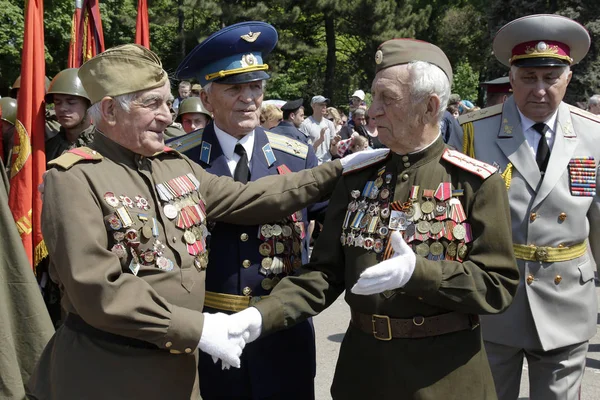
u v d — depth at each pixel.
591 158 2.98
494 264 2.10
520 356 3.06
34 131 3.77
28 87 3.75
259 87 2.78
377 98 2.23
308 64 28.33
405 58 2.18
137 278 2.06
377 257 2.23
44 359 2.33
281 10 24.12
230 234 2.67
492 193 2.15
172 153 2.48
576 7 19.89
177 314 2.07
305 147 3.00
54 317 3.80
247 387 2.65
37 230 3.68
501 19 21.36
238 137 2.80
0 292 2.63
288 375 2.68
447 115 3.27
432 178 2.23
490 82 5.55
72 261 1.99
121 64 2.16
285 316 2.27
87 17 4.52
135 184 2.22
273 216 2.56
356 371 2.29
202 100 2.82
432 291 2.05
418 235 2.18
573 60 3.03
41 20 3.87
